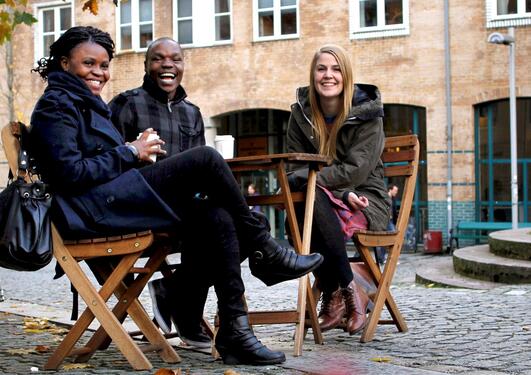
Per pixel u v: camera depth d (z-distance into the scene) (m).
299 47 28.52
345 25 27.92
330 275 6.06
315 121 6.24
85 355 5.30
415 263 20.84
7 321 7.89
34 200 4.72
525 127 26.44
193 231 5.02
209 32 29.77
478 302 9.01
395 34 27.33
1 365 5.29
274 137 30.00
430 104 27.02
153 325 5.23
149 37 30.72
